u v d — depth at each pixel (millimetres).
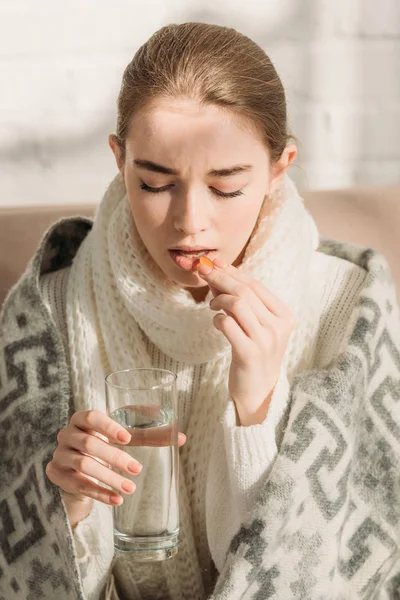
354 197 1378
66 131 1717
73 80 1698
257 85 974
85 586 1064
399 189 1396
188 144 945
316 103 1742
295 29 1708
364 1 1706
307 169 1767
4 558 1103
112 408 897
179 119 947
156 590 1131
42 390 1093
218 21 1691
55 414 1072
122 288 1105
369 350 1078
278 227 1089
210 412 1122
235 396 1006
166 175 964
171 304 1084
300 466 987
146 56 1004
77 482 956
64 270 1243
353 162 1774
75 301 1170
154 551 909
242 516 1004
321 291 1177
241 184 976
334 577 1037
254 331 977
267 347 987
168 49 991
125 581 1123
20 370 1115
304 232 1134
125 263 1102
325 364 1136
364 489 1080
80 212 1387
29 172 1731
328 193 1385
